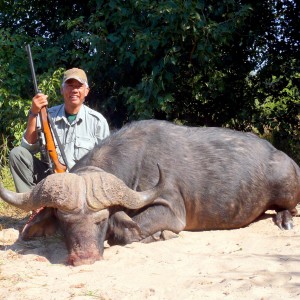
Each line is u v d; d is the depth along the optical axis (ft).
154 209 8.80
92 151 8.97
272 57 16.56
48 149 9.30
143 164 9.04
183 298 6.08
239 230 9.61
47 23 18.65
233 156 9.73
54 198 7.43
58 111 9.90
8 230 9.70
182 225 9.14
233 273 6.89
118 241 8.27
